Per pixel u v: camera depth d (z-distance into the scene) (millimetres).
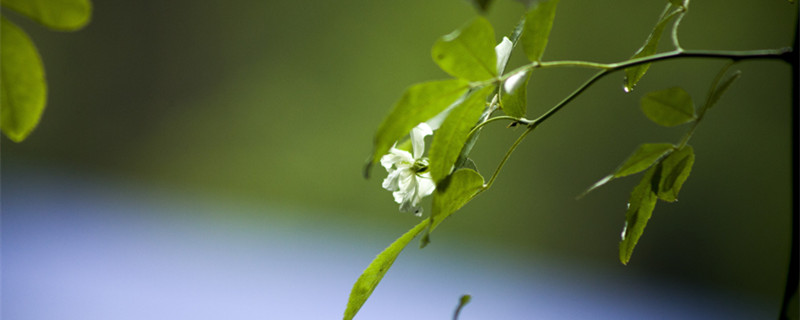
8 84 435
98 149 4090
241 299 2109
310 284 2324
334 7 3592
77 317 1855
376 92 3576
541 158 3125
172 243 2773
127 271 2332
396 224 3381
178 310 1978
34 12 428
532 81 3104
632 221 506
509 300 2332
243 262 2557
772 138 2773
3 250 2439
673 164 496
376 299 2234
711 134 2863
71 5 428
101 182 3814
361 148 3578
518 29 497
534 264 2967
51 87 4094
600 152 3043
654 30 508
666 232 2939
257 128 3789
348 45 3619
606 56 3033
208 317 1929
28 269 2238
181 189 3861
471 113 468
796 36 472
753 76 2795
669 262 2922
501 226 3160
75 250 2537
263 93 3783
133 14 4090
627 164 492
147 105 4047
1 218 2922
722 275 2832
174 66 3980
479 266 2799
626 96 2984
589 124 3055
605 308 2408
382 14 3545
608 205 3029
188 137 3943
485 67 455
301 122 3699
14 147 3965
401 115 449
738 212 2828
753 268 2787
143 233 2898
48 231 2787
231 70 3871
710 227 2877
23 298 1958
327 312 2053
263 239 2955
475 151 3166
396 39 3533
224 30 3883
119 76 4082
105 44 4098
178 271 2381
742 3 2822
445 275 2590
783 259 2723
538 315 2197
